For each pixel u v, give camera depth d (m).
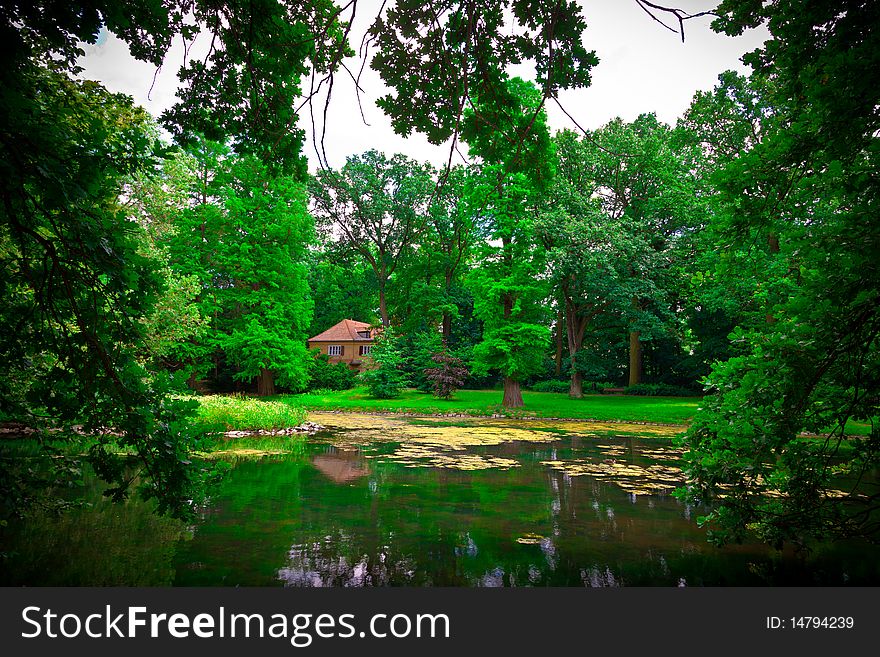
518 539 5.94
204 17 3.57
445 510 7.20
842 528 4.84
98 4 3.02
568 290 26.70
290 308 29.33
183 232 26.31
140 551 5.38
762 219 4.49
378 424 18.69
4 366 3.56
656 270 23.72
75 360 3.50
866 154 4.32
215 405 16.17
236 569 4.95
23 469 4.60
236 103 3.95
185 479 3.66
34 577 4.67
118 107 4.36
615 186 26.39
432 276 32.34
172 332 14.61
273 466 10.37
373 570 4.98
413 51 3.36
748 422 4.52
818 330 4.11
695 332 27.28
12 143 2.66
